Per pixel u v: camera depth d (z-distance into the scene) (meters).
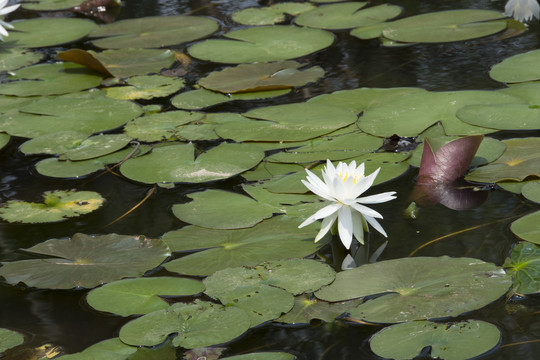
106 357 1.58
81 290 1.92
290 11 5.17
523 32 4.20
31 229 2.32
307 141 2.89
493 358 1.50
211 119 3.22
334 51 4.18
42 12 5.59
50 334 1.72
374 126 2.96
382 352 1.55
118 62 4.21
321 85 3.62
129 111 3.38
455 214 2.22
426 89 3.39
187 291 1.85
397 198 2.37
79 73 4.06
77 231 2.29
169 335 1.67
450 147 2.41
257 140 2.92
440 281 1.80
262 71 3.86
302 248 2.06
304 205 2.33
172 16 5.20
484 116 2.92
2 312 1.83
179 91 3.69
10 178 2.74
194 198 2.45
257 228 2.20
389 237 2.12
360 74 3.74
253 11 5.23
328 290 1.81
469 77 3.51
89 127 3.21
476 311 1.69
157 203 2.45
